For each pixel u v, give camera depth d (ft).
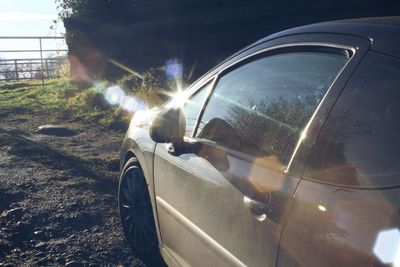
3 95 46.37
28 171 20.80
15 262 12.91
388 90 6.52
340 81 7.16
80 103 37.88
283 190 7.17
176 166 10.62
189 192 9.95
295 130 7.63
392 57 6.63
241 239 8.00
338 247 6.05
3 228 14.97
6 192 18.02
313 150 7.06
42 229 14.96
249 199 7.79
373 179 6.14
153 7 38.37
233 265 8.26
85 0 44.73
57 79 52.85
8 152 24.20
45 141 27.20
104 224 15.39
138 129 13.82
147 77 35.53
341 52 7.46
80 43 45.39
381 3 25.61
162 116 11.02
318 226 6.40
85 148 25.52
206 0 34.45
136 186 13.46
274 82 8.68
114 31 41.81
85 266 12.81
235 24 33.19
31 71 63.05
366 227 5.82
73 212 16.21
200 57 35.50
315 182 6.79
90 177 20.04
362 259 5.72
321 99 7.38
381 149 6.27
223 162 8.96
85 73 45.50
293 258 6.74
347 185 6.36
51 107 38.14
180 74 34.27
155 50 39.04
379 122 6.46
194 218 9.73
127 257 13.37
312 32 8.26
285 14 30.09
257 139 8.49
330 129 6.97
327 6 27.78
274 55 8.93
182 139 10.69
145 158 12.70
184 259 10.48
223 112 9.82
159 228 11.95
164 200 11.41
